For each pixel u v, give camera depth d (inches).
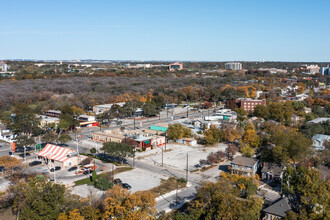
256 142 4692.4
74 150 4419.3
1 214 2546.8
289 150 3727.9
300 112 7155.5
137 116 7500.0
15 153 4360.2
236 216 2181.3
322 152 4010.8
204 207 2365.9
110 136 4933.6
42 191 2317.9
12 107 7480.3
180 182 3316.9
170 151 4611.2
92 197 2632.9
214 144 5029.5
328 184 2608.3
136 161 4099.4
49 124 5531.5
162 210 2544.3
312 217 2262.6
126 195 2311.8
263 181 3454.7
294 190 2763.3
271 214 2431.1
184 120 6510.8
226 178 2859.3
